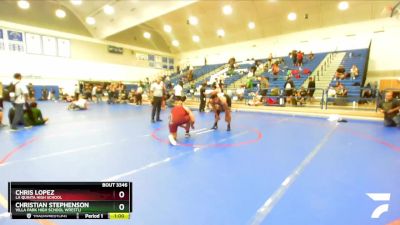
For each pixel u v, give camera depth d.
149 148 4.69
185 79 20.66
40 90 18.05
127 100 17.52
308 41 18.48
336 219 2.17
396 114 7.11
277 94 12.41
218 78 16.62
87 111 11.54
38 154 4.24
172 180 3.08
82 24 20.23
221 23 20.47
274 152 4.41
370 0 14.57
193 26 21.98
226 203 2.48
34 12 17.55
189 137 5.70
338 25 17.00
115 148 4.69
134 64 24.28
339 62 15.25
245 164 3.72
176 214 2.27
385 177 3.17
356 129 6.85
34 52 17.70
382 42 15.39
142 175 3.25
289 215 2.24
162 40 26.73
